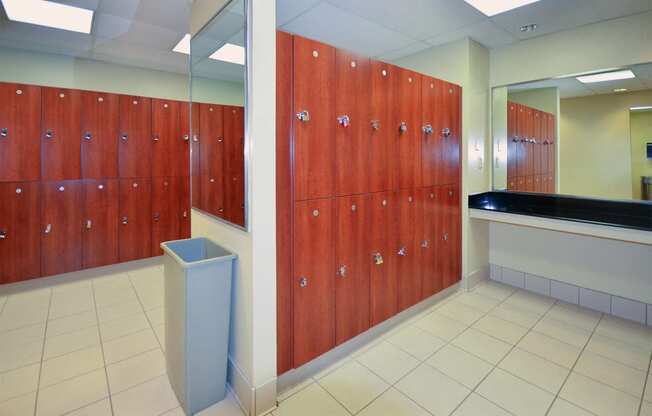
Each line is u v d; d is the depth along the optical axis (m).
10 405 1.83
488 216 3.29
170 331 1.96
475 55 3.36
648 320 2.78
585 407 1.83
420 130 2.84
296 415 1.78
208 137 2.32
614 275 2.95
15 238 3.43
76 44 3.83
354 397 1.92
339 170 2.20
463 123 3.34
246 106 1.69
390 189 2.59
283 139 1.90
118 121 3.98
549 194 3.51
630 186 3.04
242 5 1.73
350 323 2.34
